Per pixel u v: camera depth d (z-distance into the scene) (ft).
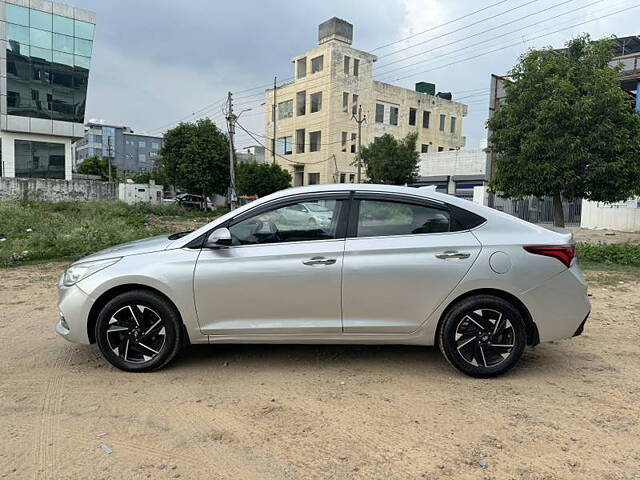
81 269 14.07
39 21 111.86
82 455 9.70
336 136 152.56
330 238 13.62
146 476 9.02
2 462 9.41
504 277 13.16
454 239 13.46
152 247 14.16
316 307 13.42
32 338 17.28
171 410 11.68
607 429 10.87
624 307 22.61
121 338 13.89
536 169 42.55
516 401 12.28
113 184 122.83
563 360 15.38
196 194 135.03
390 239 13.50
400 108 167.53
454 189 126.52
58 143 119.44
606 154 41.52
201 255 13.58
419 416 11.42
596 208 82.12
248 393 12.68
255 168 138.92
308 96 157.89
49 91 115.03
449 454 9.81
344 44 151.33
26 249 38.32
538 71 42.88
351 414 11.50
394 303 13.35
